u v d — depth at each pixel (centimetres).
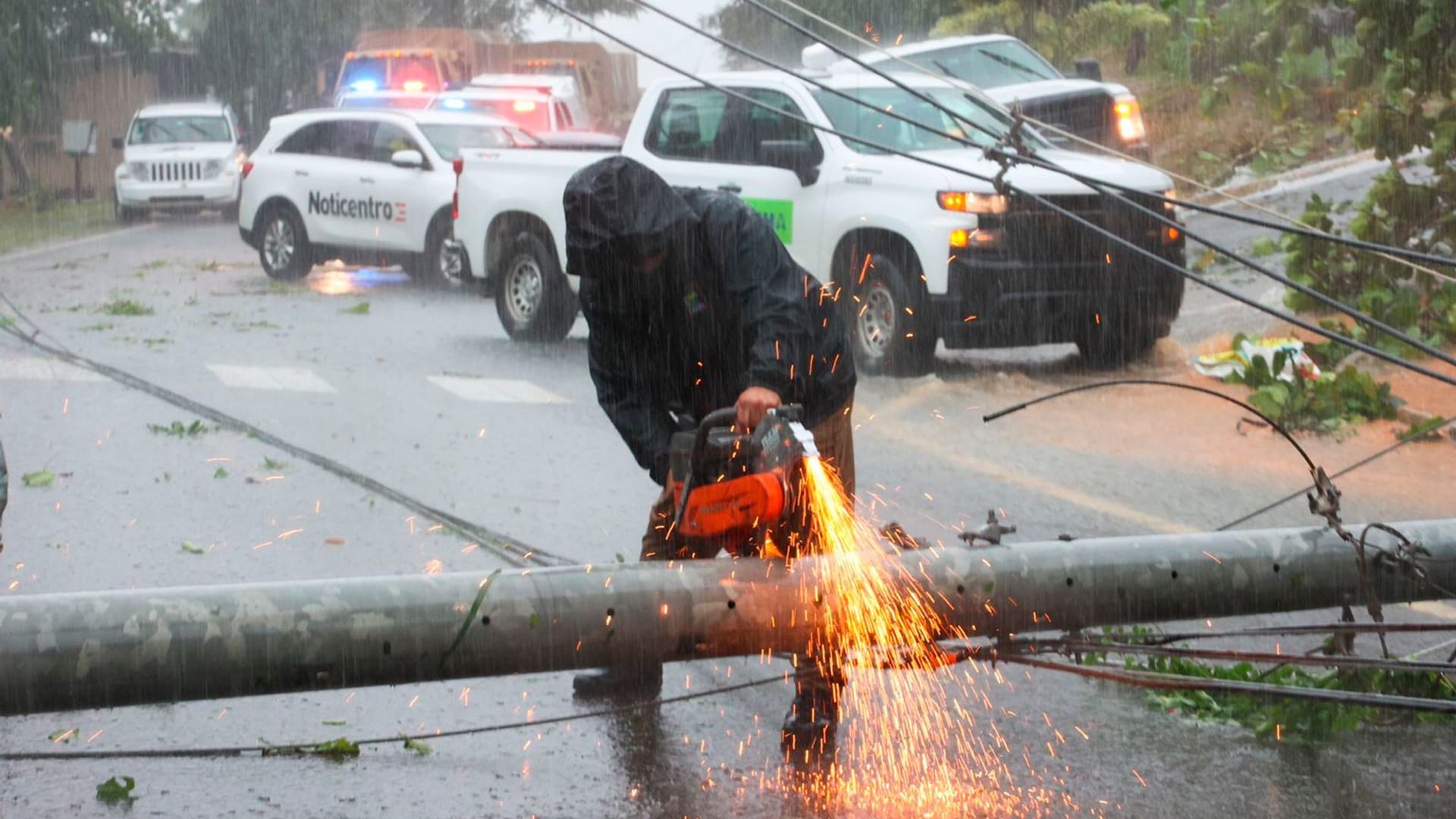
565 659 741
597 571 751
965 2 4794
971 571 800
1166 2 2434
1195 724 1018
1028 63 3127
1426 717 1027
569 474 1767
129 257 4606
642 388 946
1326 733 990
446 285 3709
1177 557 835
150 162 5838
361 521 1545
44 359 2531
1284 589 859
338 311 3231
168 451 1855
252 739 982
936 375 2383
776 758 954
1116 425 2044
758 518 755
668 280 870
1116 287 2305
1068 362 2489
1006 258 2222
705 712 1042
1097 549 827
